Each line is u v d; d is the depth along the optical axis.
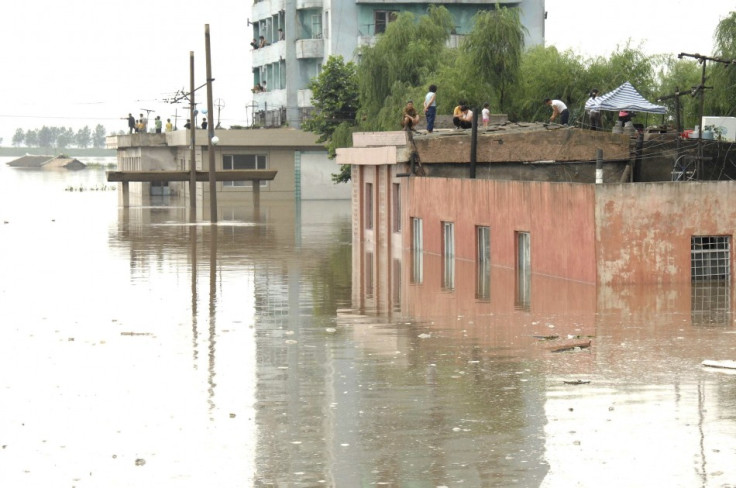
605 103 49.91
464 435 18.22
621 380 21.97
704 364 23.22
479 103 67.88
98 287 40.00
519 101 69.00
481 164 51.28
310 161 102.00
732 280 37.94
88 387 22.53
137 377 23.47
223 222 73.88
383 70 79.69
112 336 29.02
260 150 104.19
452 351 25.88
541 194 40.50
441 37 80.75
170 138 111.31
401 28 80.06
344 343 27.41
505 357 24.89
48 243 58.69
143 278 42.75
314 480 16.16
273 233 64.56
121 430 19.05
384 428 18.78
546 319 30.56
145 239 60.91
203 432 18.80
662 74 71.81
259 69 122.62
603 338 27.12
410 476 16.22
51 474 16.66
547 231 40.28
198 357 25.73
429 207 50.31
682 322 29.42
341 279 41.91
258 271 45.03
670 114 67.06
